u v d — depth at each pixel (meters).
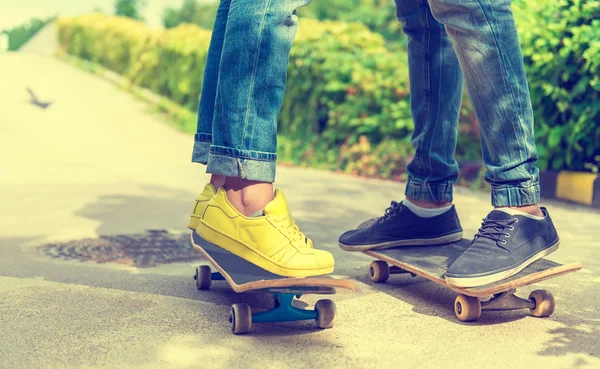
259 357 1.69
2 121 8.50
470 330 1.94
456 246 2.55
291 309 1.91
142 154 7.42
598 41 4.41
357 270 2.74
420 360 1.69
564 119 4.92
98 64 17.77
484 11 2.01
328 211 4.29
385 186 5.65
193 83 11.93
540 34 4.82
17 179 5.39
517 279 1.96
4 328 1.89
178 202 4.50
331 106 7.68
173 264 2.80
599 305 2.22
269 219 1.87
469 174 5.72
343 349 1.76
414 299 2.28
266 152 1.94
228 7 2.38
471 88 2.10
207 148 2.39
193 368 1.61
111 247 3.11
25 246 3.10
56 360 1.66
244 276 1.85
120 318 2.01
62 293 2.28
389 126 6.94
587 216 4.14
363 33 8.31
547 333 1.92
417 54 2.52
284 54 1.95
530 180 2.07
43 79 13.02
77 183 5.25
